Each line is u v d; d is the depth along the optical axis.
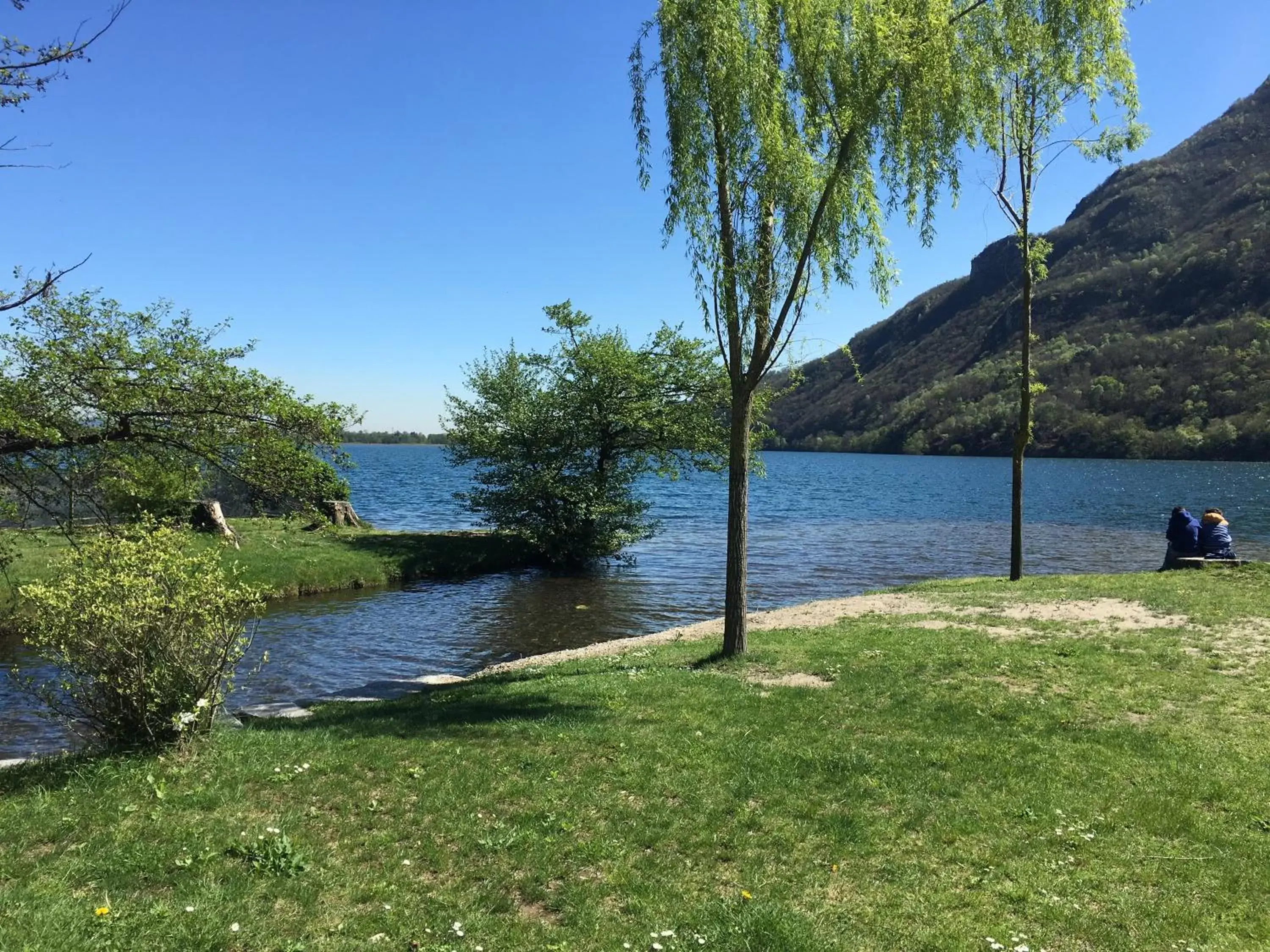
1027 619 14.13
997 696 9.44
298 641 18.23
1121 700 9.11
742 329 11.42
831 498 66.38
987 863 5.48
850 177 11.20
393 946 4.43
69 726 8.22
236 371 10.31
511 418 29.02
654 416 29.22
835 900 5.04
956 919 4.77
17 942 4.19
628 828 6.03
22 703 12.80
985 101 15.05
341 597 23.75
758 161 10.84
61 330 9.55
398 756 7.68
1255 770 6.94
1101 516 49.47
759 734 8.30
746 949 4.41
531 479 28.39
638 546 36.06
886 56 10.51
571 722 8.85
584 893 5.09
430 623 20.45
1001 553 33.50
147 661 7.49
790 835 5.93
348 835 5.88
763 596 24.69
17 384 9.39
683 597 24.44
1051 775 6.97
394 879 5.22
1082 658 10.99
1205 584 16.22
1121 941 4.54
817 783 6.91
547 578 27.86
